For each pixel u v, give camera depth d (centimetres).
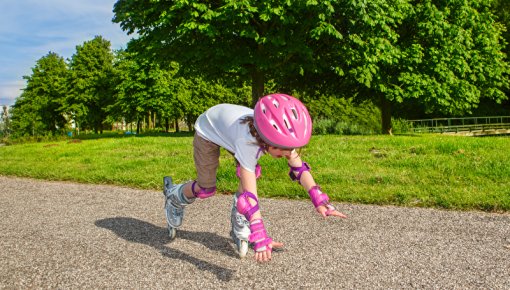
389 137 1052
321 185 524
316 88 1970
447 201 423
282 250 306
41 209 464
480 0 1870
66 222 402
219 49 1411
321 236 337
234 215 290
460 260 280
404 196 446
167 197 331
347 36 1441
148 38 1556
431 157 667
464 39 1684
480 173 539
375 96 1908
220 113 278
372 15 1353
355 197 457
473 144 794
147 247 320
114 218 414
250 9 1230
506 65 1880
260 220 225
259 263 281
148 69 3284
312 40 1493
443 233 339
